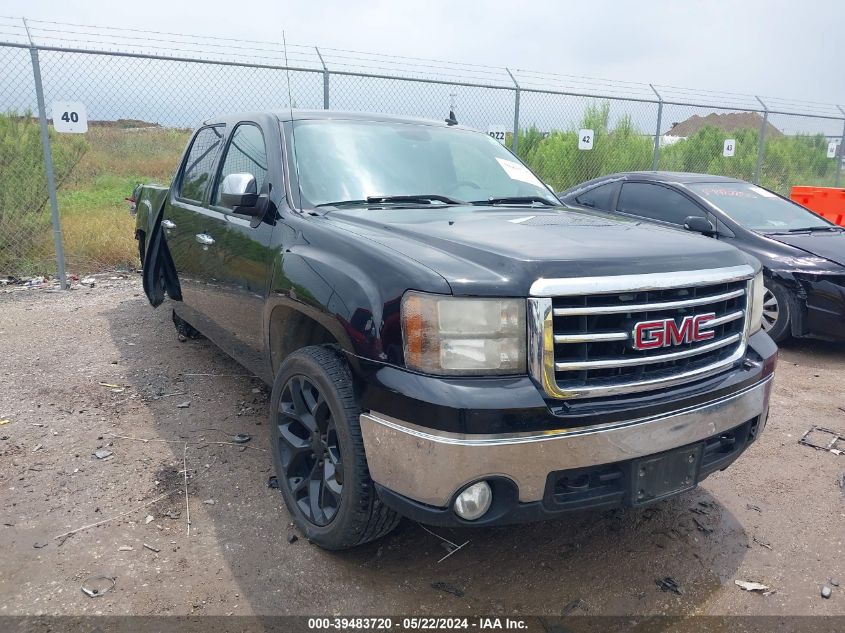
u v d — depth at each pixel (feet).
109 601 8.18
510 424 7.14
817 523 10.55
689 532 10.18
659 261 8.02
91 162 35.04
